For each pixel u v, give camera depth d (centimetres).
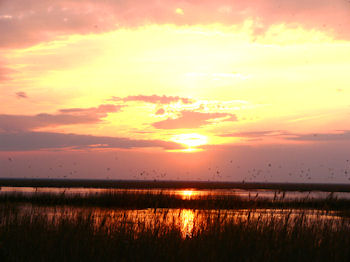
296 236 1525
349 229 1620
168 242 1460
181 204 3750
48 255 1329
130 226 1692
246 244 1421
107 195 4116
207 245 1401
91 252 1342
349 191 12838
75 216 1850
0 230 1561
